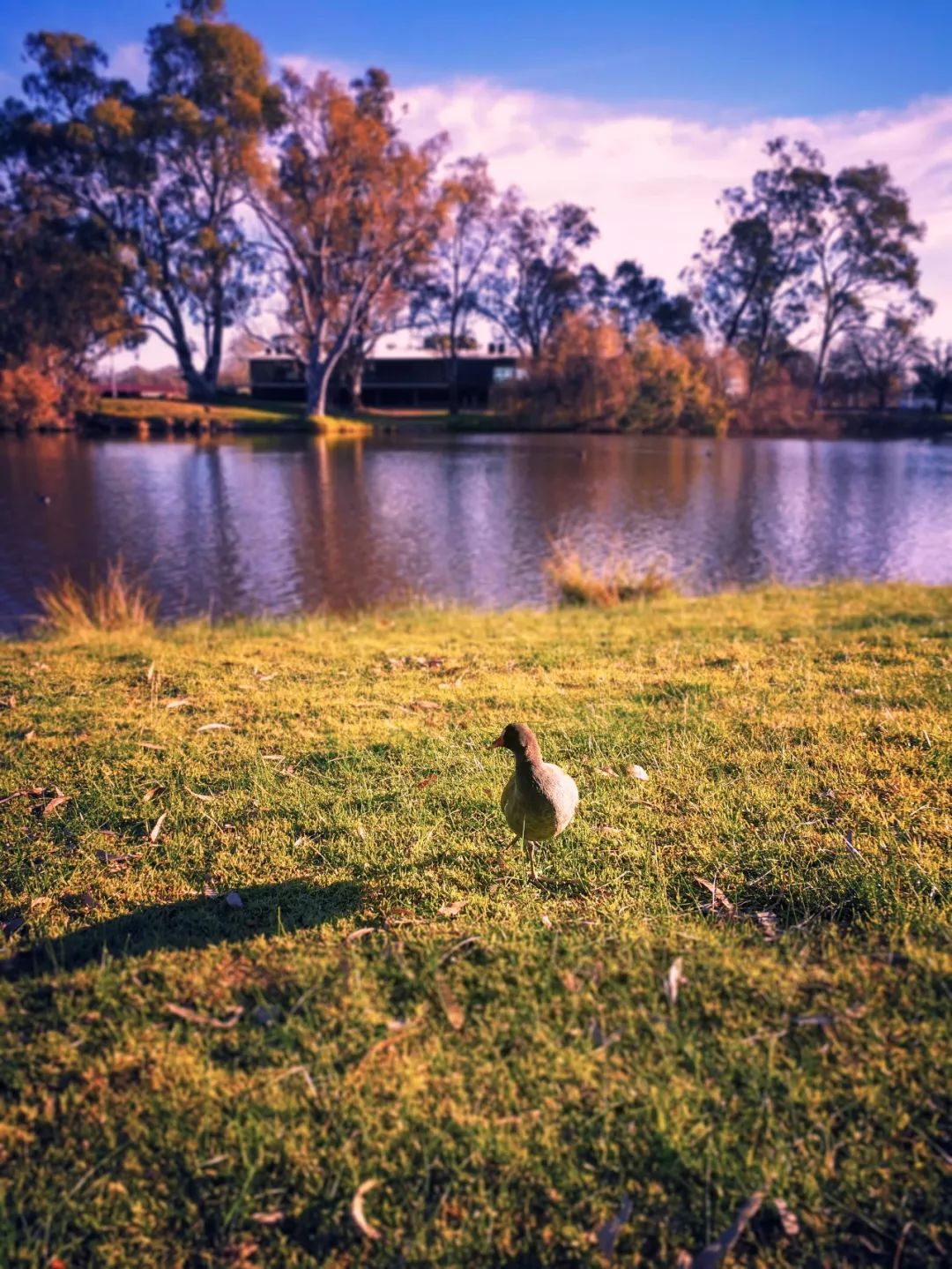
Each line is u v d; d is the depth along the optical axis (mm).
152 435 67812
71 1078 3367
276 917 4293
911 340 95125
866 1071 3260
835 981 3688
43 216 67312
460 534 27453
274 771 5867
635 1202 2854
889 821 4883
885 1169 2908
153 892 4562
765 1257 2688
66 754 6223
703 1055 3363
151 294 72312
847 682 7395
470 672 8250
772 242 87688
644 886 4441
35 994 3816
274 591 19828
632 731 6348
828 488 40781
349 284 74750
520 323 97625
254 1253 2750
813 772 5543
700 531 28750
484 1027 3529
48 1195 2910
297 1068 3332
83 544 25062
